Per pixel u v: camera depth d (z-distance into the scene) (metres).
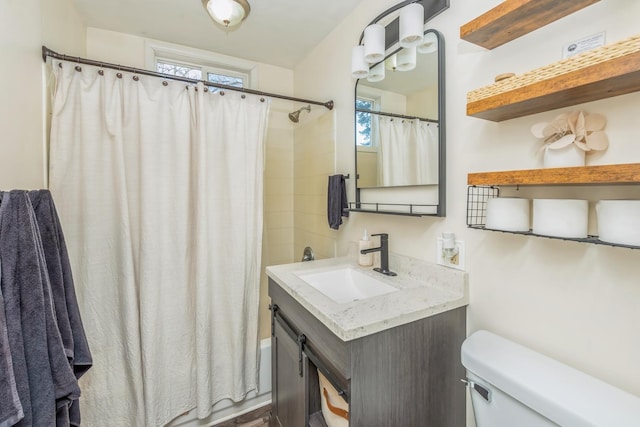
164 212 1.52
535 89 0.71
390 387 0.91
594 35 0.74
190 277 1.61
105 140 1.43
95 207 1.41
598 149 0.73
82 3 1.62
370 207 1.57
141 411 1.48
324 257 2.03
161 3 1.63
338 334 0.84
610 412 0.63
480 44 0.93
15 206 0.78
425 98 1.21
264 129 1.76
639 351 0.69
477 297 1.05
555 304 0.84
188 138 1.57
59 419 0.88
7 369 0.68
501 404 0.79
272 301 1.45
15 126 1.03
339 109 1.83
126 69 1.42
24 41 1.10
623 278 0.71
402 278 1.29
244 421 1.69
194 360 1.61
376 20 1.41
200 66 2.28
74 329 1.01
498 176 0.80
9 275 0.73
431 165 1.19
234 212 1.67
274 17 1.75
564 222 0.71
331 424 1.06
